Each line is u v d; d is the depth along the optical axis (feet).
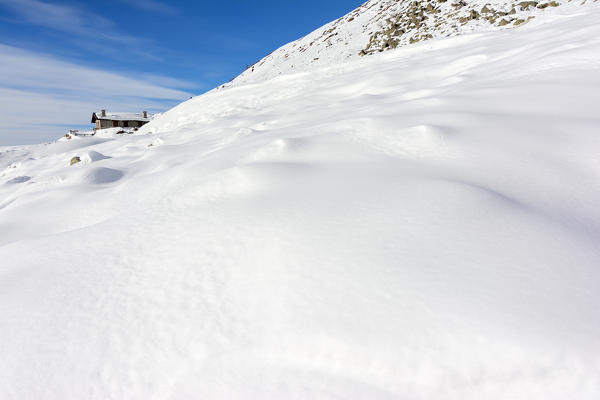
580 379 5.15
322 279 7.62
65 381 6.67
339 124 22.88
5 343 7.73
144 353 6.89
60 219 20.63
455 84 35.14
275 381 5.94
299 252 8.62
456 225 9.05
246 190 13.44
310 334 6.38
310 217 10.25
